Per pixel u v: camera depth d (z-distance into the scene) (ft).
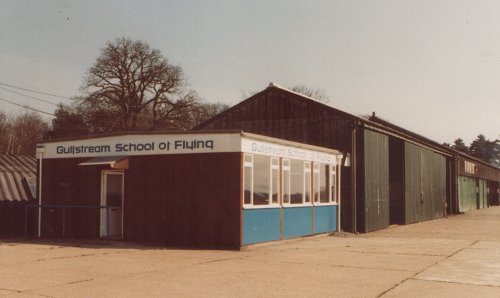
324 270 39.40
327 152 71.92
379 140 88.53
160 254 47.70
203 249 51.90
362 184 80.28
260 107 91.04
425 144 115.65
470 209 173.37
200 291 30.91
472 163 175.63
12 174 72.95
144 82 171.94
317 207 68.44
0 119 257.96
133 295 29.58
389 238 68.44
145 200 56.54
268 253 49.52
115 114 167.43
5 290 30.66
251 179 53.67
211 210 53.11
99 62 169.48
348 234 73.92
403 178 99.55
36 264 41.04
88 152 60.80
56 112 177.99
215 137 53.26
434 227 91.91
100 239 59.26
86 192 61.26
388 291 31.71
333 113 83.71
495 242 62.64
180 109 175.94
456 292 31.55
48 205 62.90
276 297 29.58
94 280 34.14
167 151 55.57
